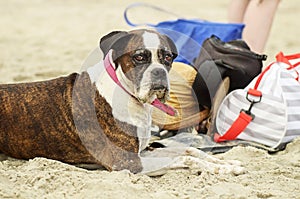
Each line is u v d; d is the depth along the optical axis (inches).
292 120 363.3
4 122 333.1
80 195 284.4
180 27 496.1
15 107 331.3
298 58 418.9
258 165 336.5
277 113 365.1
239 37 494.6
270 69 380.2
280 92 365.7
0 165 327.0
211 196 289.0
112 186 289.0
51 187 294.5
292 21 1016.9
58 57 681.6
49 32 871.7
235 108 380.2
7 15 1044.5
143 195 285.6
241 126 371.2
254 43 514.9
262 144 372.2
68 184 296.0
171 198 282.0
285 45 789.2
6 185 295.4
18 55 690.8
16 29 895.1
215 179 312.5
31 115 329.1
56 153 333.7
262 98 369.7
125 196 281.0
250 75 393.1
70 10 1125.7
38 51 719.7
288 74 373.4
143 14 1035.9
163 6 1187.9
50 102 328.8
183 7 1181.1
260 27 512.7
